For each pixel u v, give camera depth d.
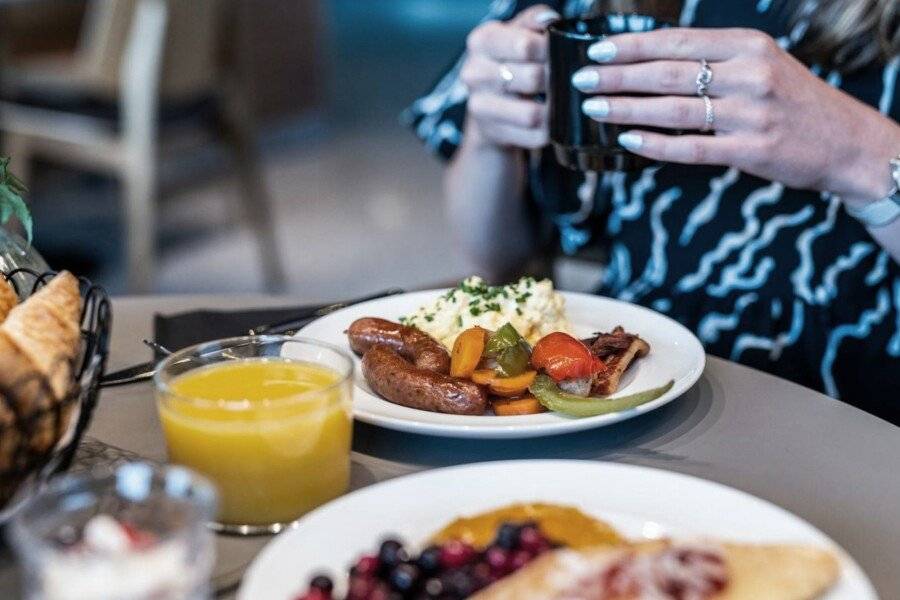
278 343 1.04
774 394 1.22
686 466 1.06
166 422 0.93
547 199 1.94
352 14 10.05
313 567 0.79
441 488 0.90
